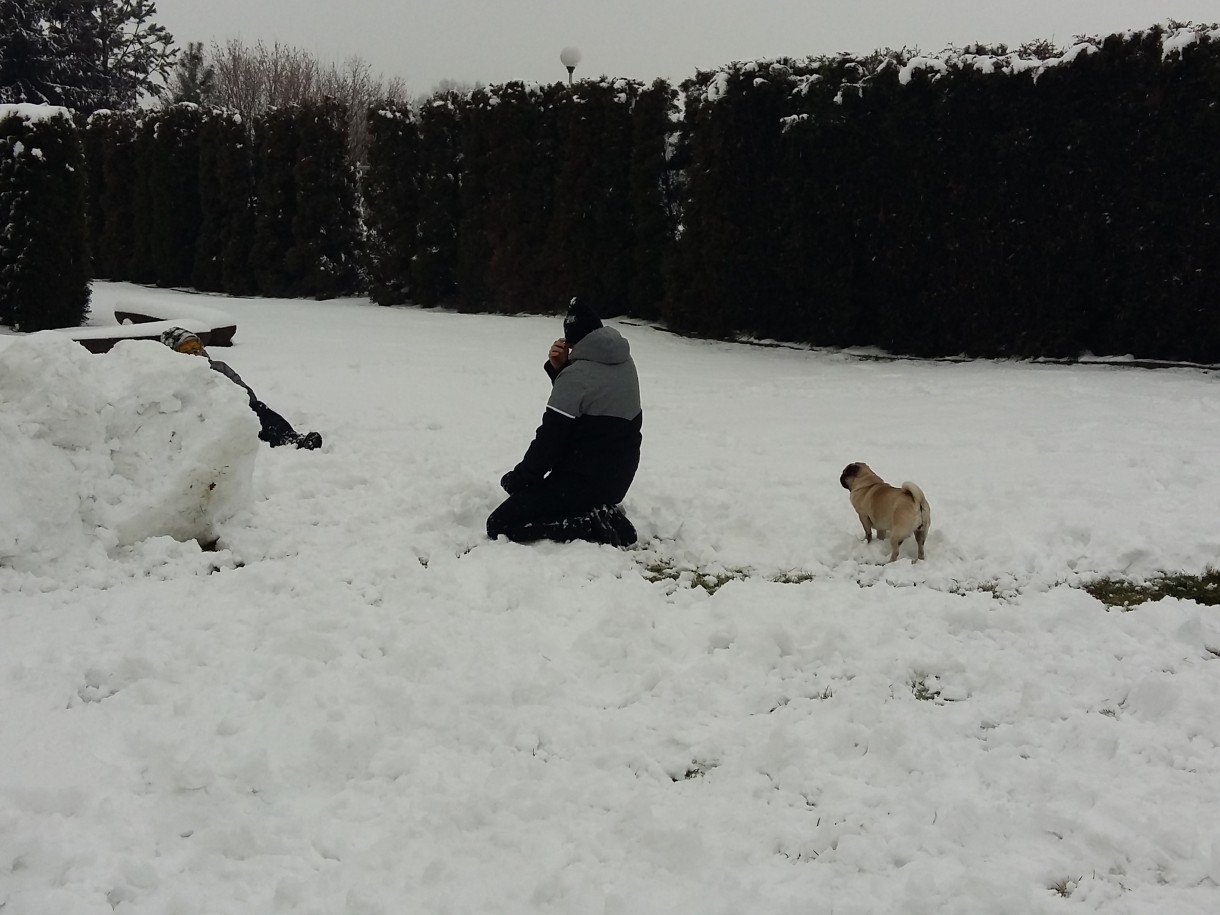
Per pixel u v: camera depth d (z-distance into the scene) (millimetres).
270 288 20547
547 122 16953
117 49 45688
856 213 12812
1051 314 11688
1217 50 10234
